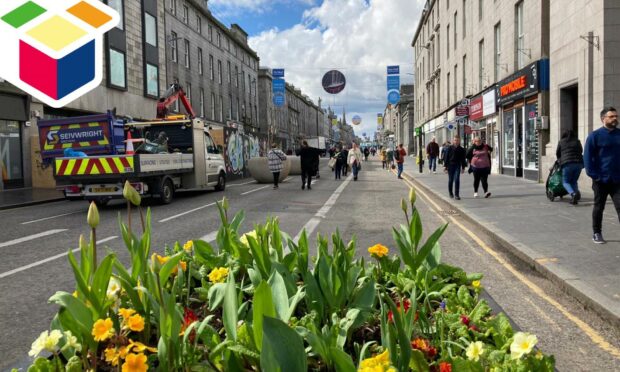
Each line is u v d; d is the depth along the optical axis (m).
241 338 2.12
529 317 4.63
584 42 13.59
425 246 3.26
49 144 15.29
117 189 13.44
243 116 57.75
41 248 8.32
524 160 19.33
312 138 77.38
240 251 3.44
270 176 23.44
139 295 2.57
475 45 26.97
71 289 5.78
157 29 32.94
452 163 13.92
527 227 8.79
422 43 52.91
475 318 2.61
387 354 1.83
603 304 4.62
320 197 16.08
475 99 26.81
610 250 6.71
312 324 2.19
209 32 47.31
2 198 17.20
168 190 14.80
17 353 3.94
